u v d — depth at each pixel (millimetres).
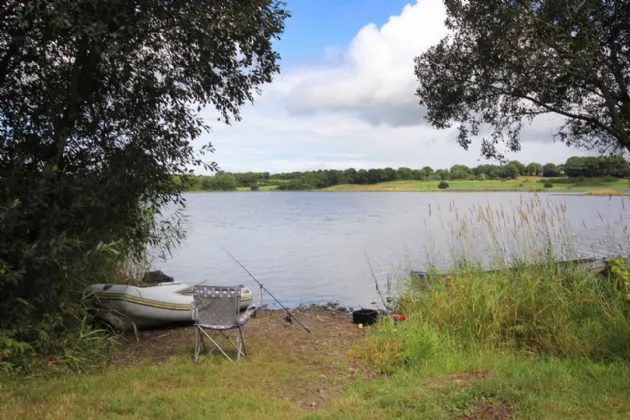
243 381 5629
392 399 4707
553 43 7516
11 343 5551
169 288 8625
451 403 4477
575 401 4398
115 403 4750
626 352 5617
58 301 6309
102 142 6672
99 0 5434
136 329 7508
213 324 6441
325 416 4430
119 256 8148
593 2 7262
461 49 9391
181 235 10695
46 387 5242
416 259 18109
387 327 6840
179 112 7094
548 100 8914
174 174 7230
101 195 6414
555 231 7781
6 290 5977
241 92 7195
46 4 5258
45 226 6016
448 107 9711
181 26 6348
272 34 6715
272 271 18312
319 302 12867
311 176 166375
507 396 4531
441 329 6926
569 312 6559
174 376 5727
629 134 8547
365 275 17062
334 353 6848
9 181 5758
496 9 8039
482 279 7473
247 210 74875
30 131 6277
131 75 6770
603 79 7918
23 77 6449
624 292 6551
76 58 6195
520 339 6594
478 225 8828
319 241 29547
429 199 116812
